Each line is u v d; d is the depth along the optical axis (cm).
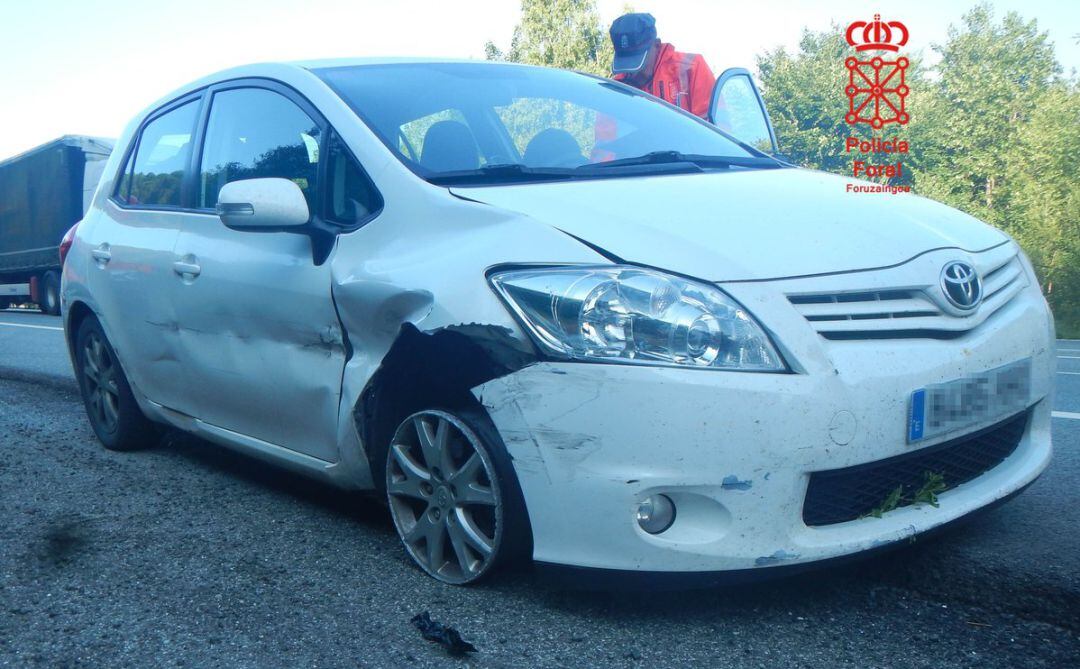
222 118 399
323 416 317
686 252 255
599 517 243
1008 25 4712
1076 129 2459
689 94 591
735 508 237
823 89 5056
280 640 255
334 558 313
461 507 280
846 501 251
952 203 3038
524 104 366
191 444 481
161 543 335
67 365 838
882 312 258
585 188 296
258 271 339
